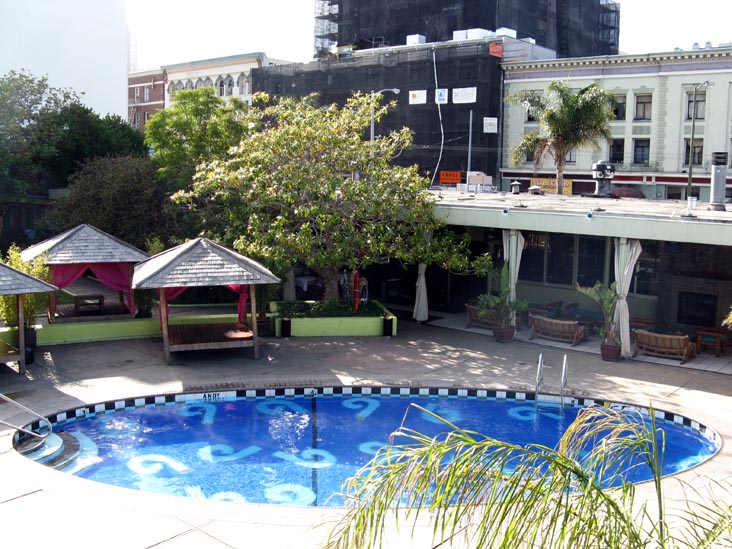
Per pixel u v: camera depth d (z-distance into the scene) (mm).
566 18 71438
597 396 15789
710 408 15086
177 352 19625
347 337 21641
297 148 20734
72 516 9547
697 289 21094
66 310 23156
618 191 50156
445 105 56875
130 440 13938
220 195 23781
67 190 36750
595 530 4672
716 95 47562
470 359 19109
